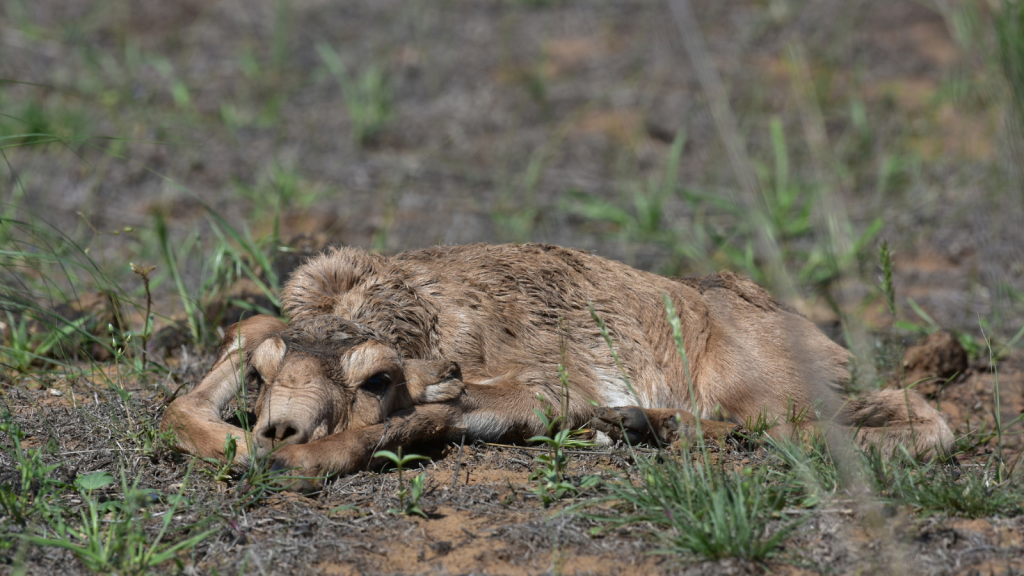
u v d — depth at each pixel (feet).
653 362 31.55
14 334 33.94
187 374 33.83
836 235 26.71
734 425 29.81
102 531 22.63
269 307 38.06
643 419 28.40
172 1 96.84
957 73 71.26
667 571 21.39
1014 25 39.29
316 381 25.00
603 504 24.30
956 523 23.62
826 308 45.11
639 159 67.77
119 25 89.40
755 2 94.17
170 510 22.35
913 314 46.78
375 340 26.40
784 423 30.27
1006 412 35.70
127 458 26.27
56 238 37.70
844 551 22.00
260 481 24.20
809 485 24.56
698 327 32.22
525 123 75.51
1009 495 24.75
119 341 35.09
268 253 40.60
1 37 80.84
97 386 31.83
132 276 45.78
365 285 28.99
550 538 22.58
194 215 56.85
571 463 27.20
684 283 34.24
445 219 57.47
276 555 21.89
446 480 25.79
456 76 84.89
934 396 37.65
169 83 78.89
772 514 23.35
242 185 60.08
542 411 27.53
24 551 21.34
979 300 46.73
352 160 67.72
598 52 87.86
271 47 88.43
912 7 95.55
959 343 39.14
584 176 66.18
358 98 78.02
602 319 31.40
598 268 32.71
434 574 21.26
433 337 28.91
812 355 31.81
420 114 76.84
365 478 25.41
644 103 75.00
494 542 22.62
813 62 81.76
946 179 62.39
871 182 63.57
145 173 61.05
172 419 26.78
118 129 65.46
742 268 51.34
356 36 92.48
